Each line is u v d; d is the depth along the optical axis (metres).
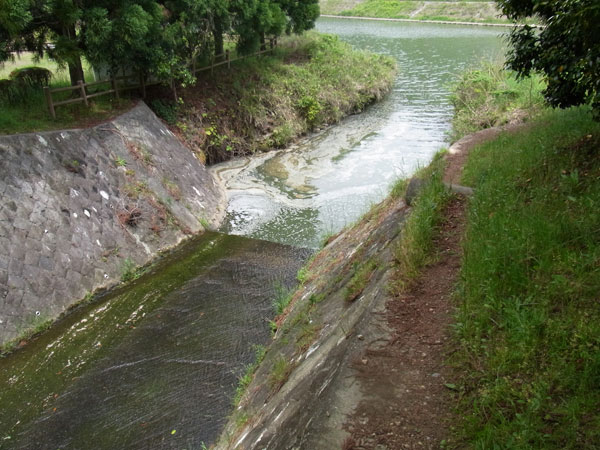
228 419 5.81
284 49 22.34
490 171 7.14
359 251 7.16
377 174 14.37
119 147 11.13
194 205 11.88
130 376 6.79
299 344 5.75
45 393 6.51
